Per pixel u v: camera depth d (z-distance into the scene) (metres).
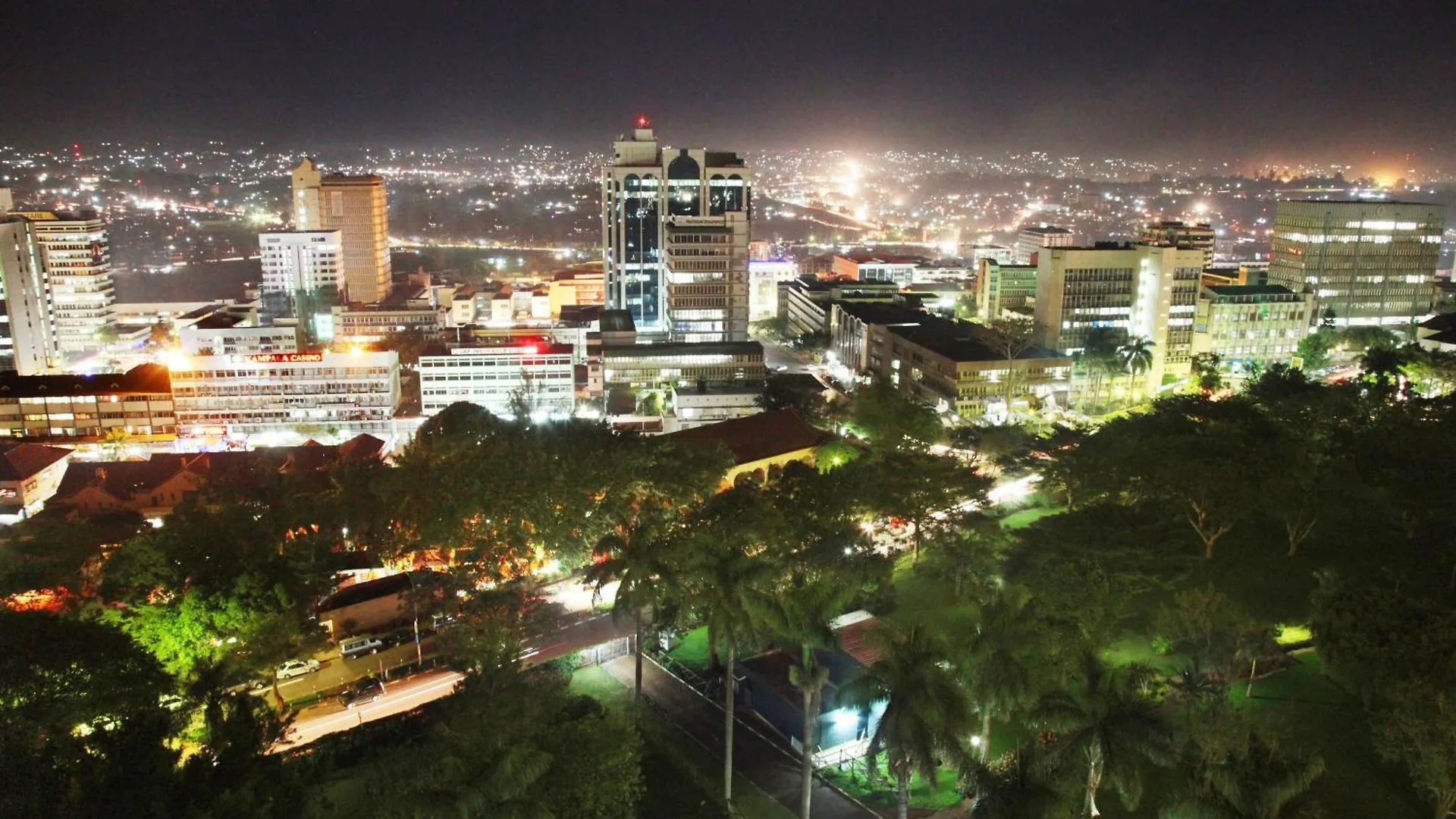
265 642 105.62
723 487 169.00
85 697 84.31
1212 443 144.12
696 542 96.50
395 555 140.88
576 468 141.25
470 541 134.00
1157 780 89.88
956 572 122.50
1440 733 76.19
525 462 142.62
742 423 185.38
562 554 136.25
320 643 117.25
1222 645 92.56
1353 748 93.62
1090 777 77.00
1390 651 89.88
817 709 90.94
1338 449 149.38
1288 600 123.56
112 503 170.62
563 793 78.50
